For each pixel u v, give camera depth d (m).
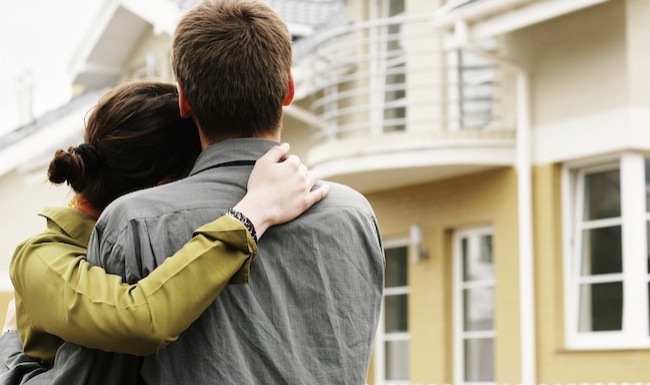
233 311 2.19
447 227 12.47
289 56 2.34
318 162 12.75
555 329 11.18
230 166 2.30
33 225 19.11
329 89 14.15
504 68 11.83
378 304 2.38
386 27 13.80
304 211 2.30
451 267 12.54
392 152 12.04
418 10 13.38
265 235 2.25
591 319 11.05
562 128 11.30
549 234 11.35
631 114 10.64
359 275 2.33
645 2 10.79
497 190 11.90
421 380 12.64
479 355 12.22
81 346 2.19
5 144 19.14
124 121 2.53
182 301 2.09
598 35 10.98
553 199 11.35
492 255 12.20
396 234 13.12
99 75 19.05
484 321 12.21
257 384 2.18
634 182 10.73
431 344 12.55
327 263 2.29
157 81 2.62
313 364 2.23
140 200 2.23
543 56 11.53
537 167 11.55
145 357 2.18
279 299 2.23
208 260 2.12
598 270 11.05
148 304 2.07
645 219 10.75
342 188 2.41
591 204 11.17
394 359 13.23
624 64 10.73
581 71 11.13
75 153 2.51
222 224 2.16
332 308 2.27
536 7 10.83
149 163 2.55
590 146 10.99
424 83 12.97
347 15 14.47
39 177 18.25
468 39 11.30
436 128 12.90
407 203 12.95
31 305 2.22
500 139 11.73
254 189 2.24
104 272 2.18
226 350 2.17
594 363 10.74
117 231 2.20
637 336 10.60
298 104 14.50
